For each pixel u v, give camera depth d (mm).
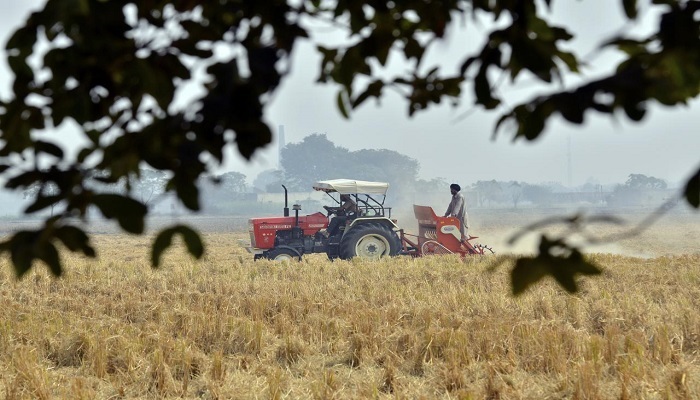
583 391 13523
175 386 14898
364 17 3648
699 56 2750
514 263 2871
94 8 2807
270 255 37781
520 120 3119
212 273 33094
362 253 37156
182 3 3096
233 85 2814
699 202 2576
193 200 2832
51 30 2891
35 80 3002
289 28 3213
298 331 19469
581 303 22031
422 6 3445
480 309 21812
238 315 22172
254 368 16281
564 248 2820
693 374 14766
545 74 2947
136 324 21375
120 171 2854
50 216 2803
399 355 16969
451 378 14711
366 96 3746
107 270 33125
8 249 2791
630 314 20297
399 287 27094
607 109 2852
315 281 29562
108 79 3043
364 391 14289
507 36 2988
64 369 16734
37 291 27062
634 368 14625
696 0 2762
